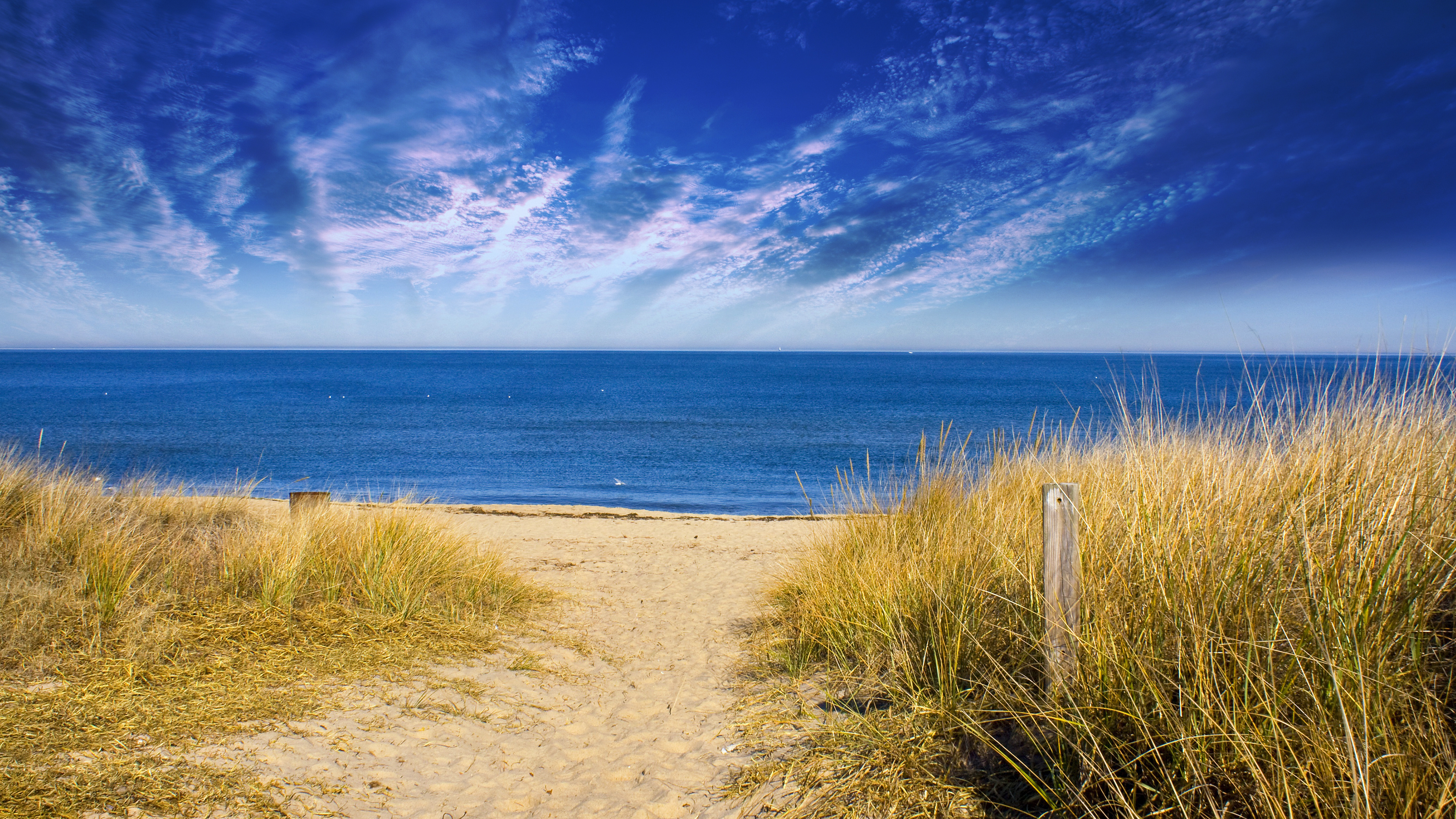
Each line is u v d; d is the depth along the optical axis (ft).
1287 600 8.52
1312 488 9.38
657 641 19.25
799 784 10.28
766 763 11.19
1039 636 11.12
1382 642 7.46
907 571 15.37
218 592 16.61
